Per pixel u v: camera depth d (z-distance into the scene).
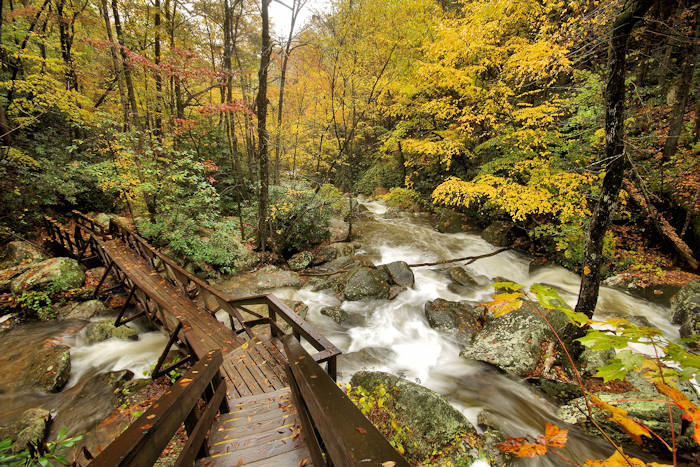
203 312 5.95
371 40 9.83
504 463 3.88
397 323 7.53
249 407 3.18
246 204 12.62
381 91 11.11
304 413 2.14
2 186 8.89
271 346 4.59
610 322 1.03
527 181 9.02
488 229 12.36
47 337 6.30
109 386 5.24
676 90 8.88
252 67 13.30
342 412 1.37
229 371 4.09
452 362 6.15
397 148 16.48
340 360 6.30
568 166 8.38
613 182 4.55
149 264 8.02
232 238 10.48
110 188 9.84
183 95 13.61
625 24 3.96
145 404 4.79
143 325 7.16
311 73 12.00
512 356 5.73
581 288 5.20
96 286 7.97
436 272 10.17
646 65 9.18
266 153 9.76
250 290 8.80
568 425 4.54
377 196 19.31
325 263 10.98
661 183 8.38
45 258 8.51
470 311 7.34
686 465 3.79
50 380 5.13
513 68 8.44
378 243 12.40
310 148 17.08
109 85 11.66
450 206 14.25
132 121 10.98
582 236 8.41
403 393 4.54
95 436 4.29
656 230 8.65
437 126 12.32
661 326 6.67
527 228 11.19
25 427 4.26
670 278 7.79
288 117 15.27
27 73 10.78
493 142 9.52
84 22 9.97
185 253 9.03
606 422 4.30
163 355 5.09
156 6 10.73
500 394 5.23
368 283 8.62
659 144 8.88
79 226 9.43
